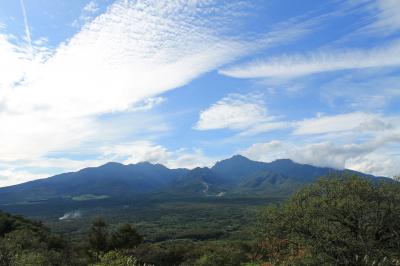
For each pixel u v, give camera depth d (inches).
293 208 1005.8
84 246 2760.8
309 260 944.9
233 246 2214.6
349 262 878.4
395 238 912.3
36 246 1956.2
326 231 916.0
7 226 2800.2
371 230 910.4
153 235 5408.5
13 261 1300.4
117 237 2743.6
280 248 1087.0
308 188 1064.8
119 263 1323.8
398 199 940.6
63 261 1861.5
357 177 1008.9
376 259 852.0
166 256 2326.5
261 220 1101.1
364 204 919.7
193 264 1831.9
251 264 1486.2
